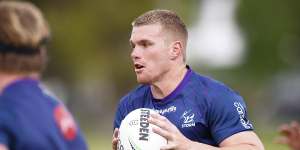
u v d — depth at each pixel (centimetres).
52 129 910
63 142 919
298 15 10750
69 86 9475
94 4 8700
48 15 8438
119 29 8881
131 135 1273
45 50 947
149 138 1262
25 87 917
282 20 10706
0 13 903
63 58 8712
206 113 1294
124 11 8788
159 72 1309
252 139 1272
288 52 11019
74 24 8594
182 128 1299
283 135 1313
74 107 10512
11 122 891
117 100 9575
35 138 895
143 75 1312
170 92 1322
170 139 1193
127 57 9162
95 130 8300
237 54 11244
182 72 1331
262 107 11062
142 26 1314
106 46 8969
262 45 10800
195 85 1321
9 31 895
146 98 1362
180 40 1322
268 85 11094
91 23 8700
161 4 8919
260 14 10744
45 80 9138
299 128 1270
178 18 1334
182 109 1308
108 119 10062
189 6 10319
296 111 10275
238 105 1299
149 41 1302
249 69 10988
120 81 9425
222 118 1282
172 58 1317
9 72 914
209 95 1299
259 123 9556
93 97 10988
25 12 912
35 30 909
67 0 8594
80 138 945
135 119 1291
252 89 11088
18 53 905
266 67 10912
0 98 907
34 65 918
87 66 9056
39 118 906
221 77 11669
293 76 11200
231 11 11119
